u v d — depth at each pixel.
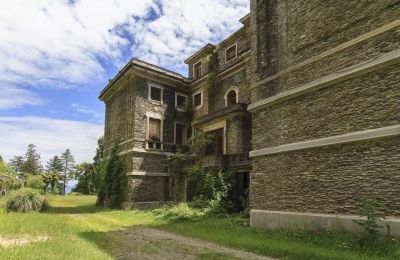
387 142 9.60
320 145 11.45
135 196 24.05
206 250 8.62
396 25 9.73
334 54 11.54
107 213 20.80
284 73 13.52
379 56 10.05
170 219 16.52
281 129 13.28
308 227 11.38
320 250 8.31
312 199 11.56
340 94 11.16
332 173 11.02
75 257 6.68
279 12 14.38
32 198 19.81
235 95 24.03
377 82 10.09
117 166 26.14
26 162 87.00
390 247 8.20
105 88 30.30
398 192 9.13
